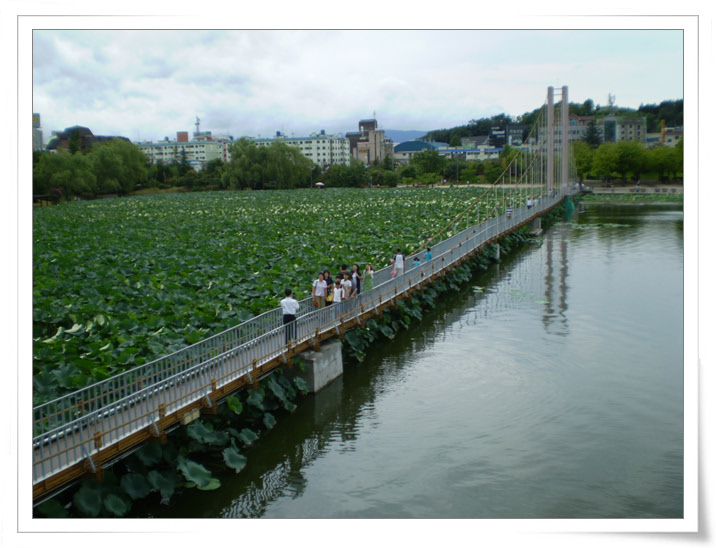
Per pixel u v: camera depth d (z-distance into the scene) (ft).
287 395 57.11
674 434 51.49
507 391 61.05
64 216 225.56
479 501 41.65
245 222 181.47
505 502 41.57
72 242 142.31
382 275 84.53
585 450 48.83
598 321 85.71
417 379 64.59
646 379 63.82
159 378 44.62
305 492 43.01
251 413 52.54
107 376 46.01
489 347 75.00
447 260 109.60
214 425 49.11
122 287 85.51
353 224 165.58
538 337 78.89
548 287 109.09
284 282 86.48
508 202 230.48
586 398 59.11
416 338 79.25
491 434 51.78
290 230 157.99
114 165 366.22
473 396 59.98
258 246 126.31
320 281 66.54
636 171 403.13
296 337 58.75
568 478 44.68
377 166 537.24
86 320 67.00
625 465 46.50
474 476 45.09
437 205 230.07
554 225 208.54
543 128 315.37
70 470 36.17
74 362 47.75
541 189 268.62
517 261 138.31
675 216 232.32
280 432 52.31
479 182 451.94
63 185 337.31
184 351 48.16
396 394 60.54
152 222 193.98
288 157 456.04
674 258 134.21
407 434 51.90
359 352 70.08
